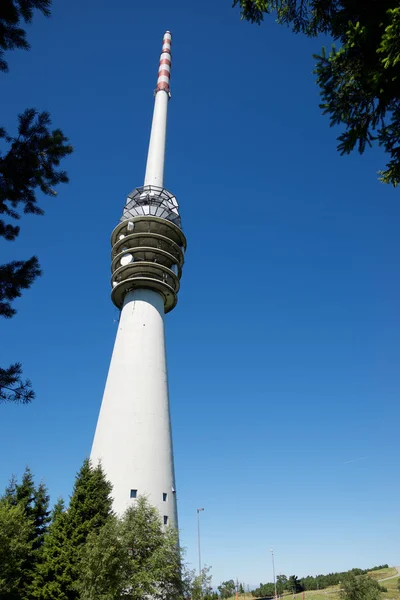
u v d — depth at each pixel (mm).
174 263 46125
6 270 13812
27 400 13633
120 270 44719
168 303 46781
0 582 27031
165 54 64938
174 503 36438
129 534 25250
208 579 27531
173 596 24766
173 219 47500
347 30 13180
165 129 58688
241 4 15656
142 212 46625
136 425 37594
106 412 39062
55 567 26375
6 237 14398
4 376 13180
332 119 14289
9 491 35781
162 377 41250
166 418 39562
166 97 61375
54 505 32375
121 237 46688
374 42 12508
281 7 15328
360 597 59500
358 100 13695
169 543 26031
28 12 12711
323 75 13719
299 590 120625
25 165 13555
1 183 13609
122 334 42750
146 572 24203
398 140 13422
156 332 42844
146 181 53281
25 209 14547
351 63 13258
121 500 34031
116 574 22984
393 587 94750
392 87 12758
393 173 13641
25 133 13570
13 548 28422
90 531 27438
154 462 36531
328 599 87125
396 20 10961
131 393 39094
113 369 41344
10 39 13008
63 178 14531
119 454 36219
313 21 15070
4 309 14312
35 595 26078
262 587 131500
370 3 12648
